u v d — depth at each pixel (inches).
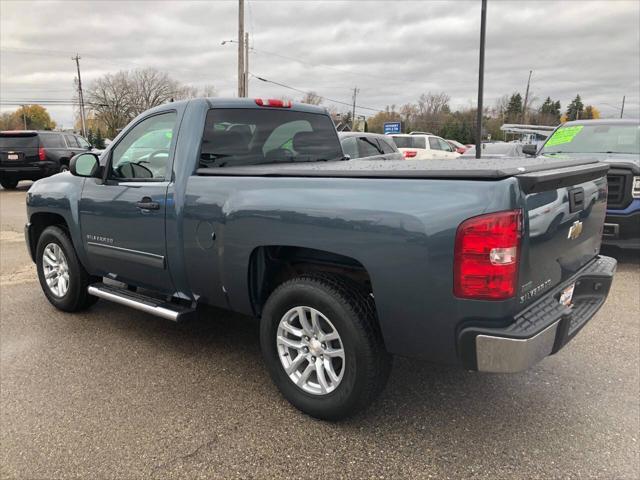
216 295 137.8
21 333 174.9
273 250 128.6
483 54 473.7
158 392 134.5
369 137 370.6
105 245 164.4
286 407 126.8
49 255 194.7
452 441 112.0
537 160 131.7
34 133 616.4
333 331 115.2
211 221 130.6
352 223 106.0
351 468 103.7
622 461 104.3
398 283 101.8
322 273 118.8
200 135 140.7
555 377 140.3
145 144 153.3
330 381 118.3
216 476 102.0
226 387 137.0
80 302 187.9
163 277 149.0
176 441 113.2
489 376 141.4
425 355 104.7
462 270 94.7
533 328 96.0
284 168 124.6
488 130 2945.4
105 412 125.0
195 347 162.9
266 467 104.3
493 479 99.9
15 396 132.9
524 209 95.1
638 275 240.5
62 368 148.6
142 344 165.2
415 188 100.6
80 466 105.4
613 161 249.3
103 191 162.4
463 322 97.3
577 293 129.2
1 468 105.0
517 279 95.3
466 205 94.3
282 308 122.1
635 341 163.6
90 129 2874.0
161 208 142.0
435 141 741.9
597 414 121.7
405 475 101.3
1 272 255.3
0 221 415.2
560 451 107.9
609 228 244.5
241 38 1132.5
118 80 2783.0
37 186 193.9
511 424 118.2
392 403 127.8
